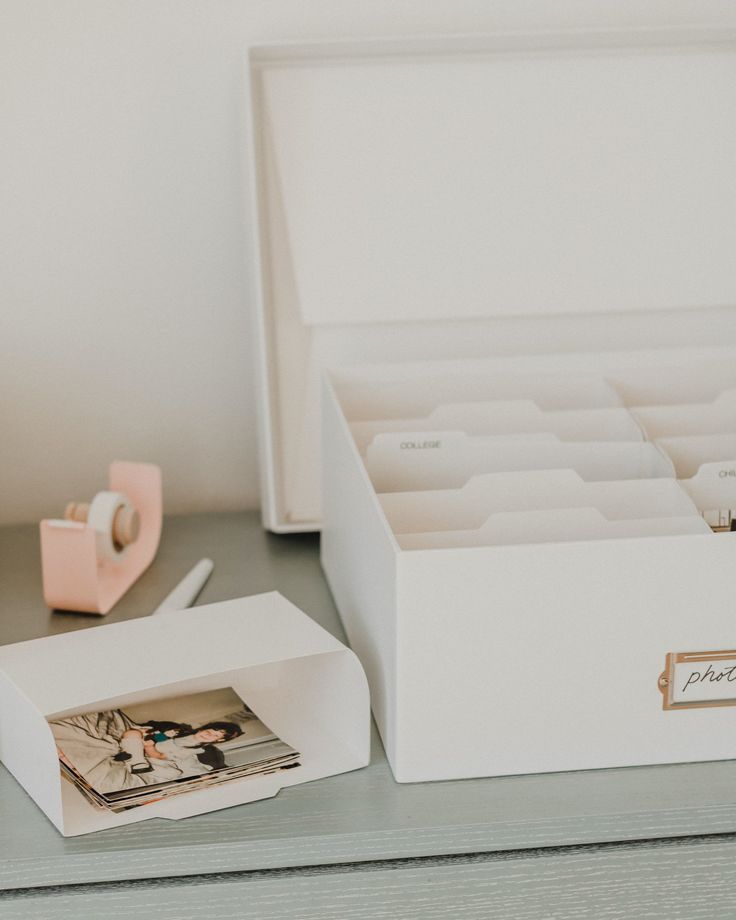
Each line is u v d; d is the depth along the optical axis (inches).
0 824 26.8
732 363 42.7
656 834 27.4
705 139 42.8
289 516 43.9
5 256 43.1
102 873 25.9
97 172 42.6
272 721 31.4
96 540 37.8
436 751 28.1
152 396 46.1
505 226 42.3
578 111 42.2
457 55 41.6
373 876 27.0
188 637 30.5
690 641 27.9
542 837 27.1
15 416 45.4
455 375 41.3
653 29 40.8
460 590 26.8
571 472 33.1
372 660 31.0
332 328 42.4
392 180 41.7
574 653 27.7
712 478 34.0
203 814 27.1
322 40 39.7
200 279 44.7
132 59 41.3
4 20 40.1
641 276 43.0
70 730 30.5
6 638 35.3
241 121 42.2
